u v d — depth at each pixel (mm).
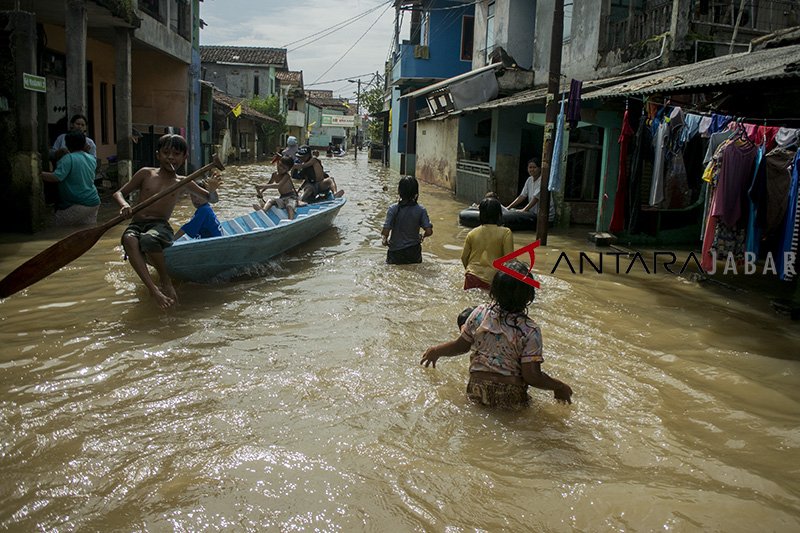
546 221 10273
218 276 7051
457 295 6574
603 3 14047
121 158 14711
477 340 3973
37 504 2863
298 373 4441
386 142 36906
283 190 10656
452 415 3820
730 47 12062
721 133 8195
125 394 4039
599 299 6848
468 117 19188
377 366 4594
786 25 12594
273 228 7699
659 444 3539
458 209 15438
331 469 3188
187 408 3869
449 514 2836
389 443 3469
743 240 7293
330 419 3750
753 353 5234
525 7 18734
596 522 2779
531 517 2818
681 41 11867
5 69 8891
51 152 10875
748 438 3686
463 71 24953
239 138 34906
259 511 2838
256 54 45531
